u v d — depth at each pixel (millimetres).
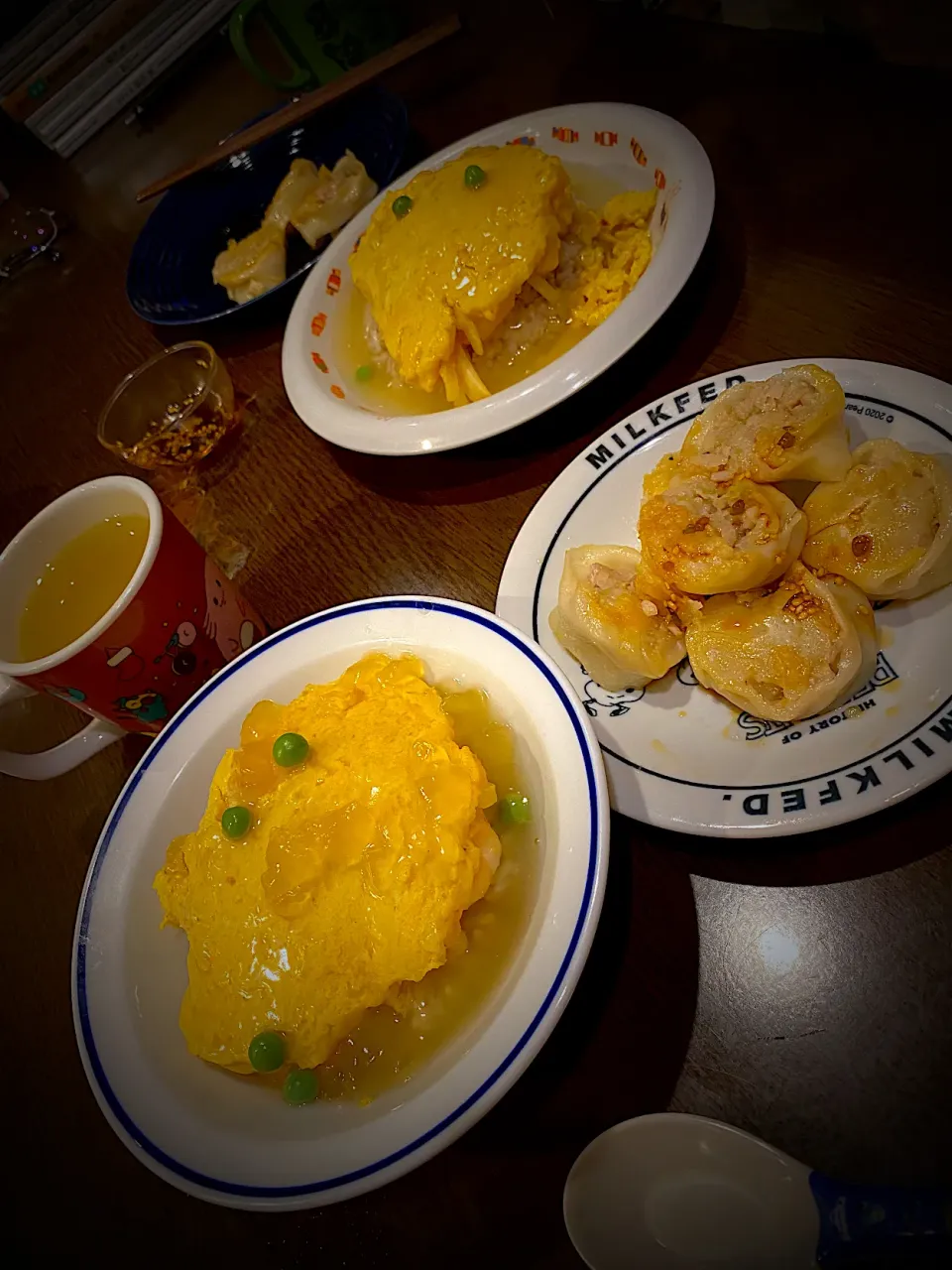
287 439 617
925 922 333
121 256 881
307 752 375
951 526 364
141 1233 374
